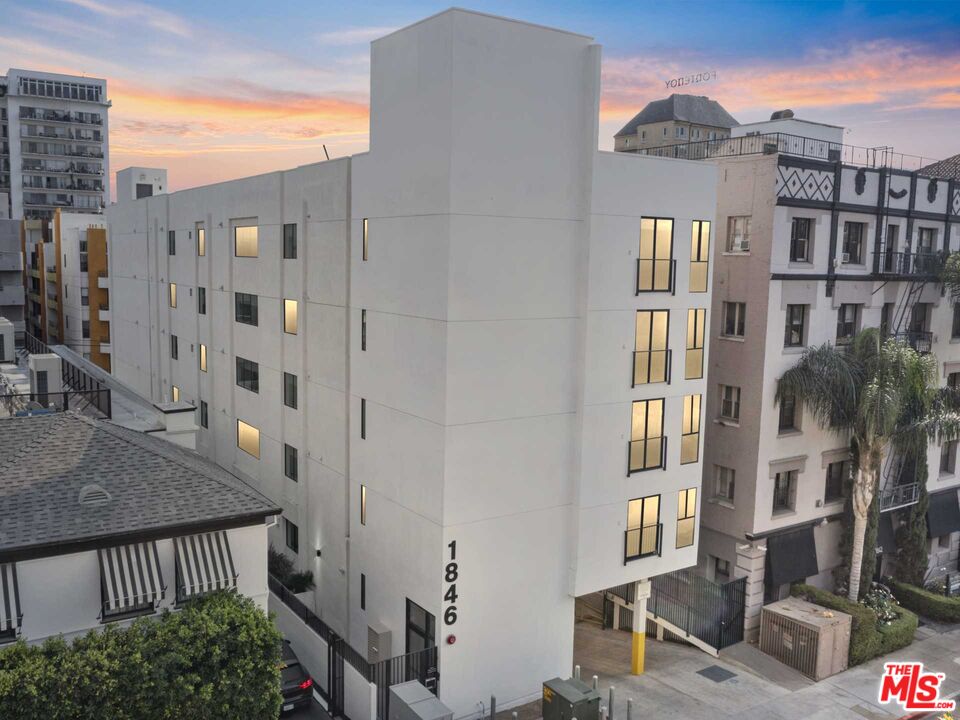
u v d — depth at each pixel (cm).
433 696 2050
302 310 3006
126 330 5231
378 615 2622
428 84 2209
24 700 1574
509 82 2223
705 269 2709
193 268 3997
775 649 2895
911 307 3553
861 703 2606
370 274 2555
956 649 3103
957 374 3884
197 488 2123
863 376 3028
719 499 3191
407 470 2422
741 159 3055
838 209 3152
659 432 2666
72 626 1864
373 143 2500
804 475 3200
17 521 1852
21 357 5859
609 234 2448
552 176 2347
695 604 3017
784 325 3066
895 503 3512
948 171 3838
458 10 2103
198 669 1773
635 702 2550
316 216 2870
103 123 14962
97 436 2295
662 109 7650
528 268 2333
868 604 3183
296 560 3197
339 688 2366
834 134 3722
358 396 2672
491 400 2309
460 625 2327
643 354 2578
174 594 1988
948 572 3862
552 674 2545
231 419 3703
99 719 1652
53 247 9712
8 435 2252
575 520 2506
